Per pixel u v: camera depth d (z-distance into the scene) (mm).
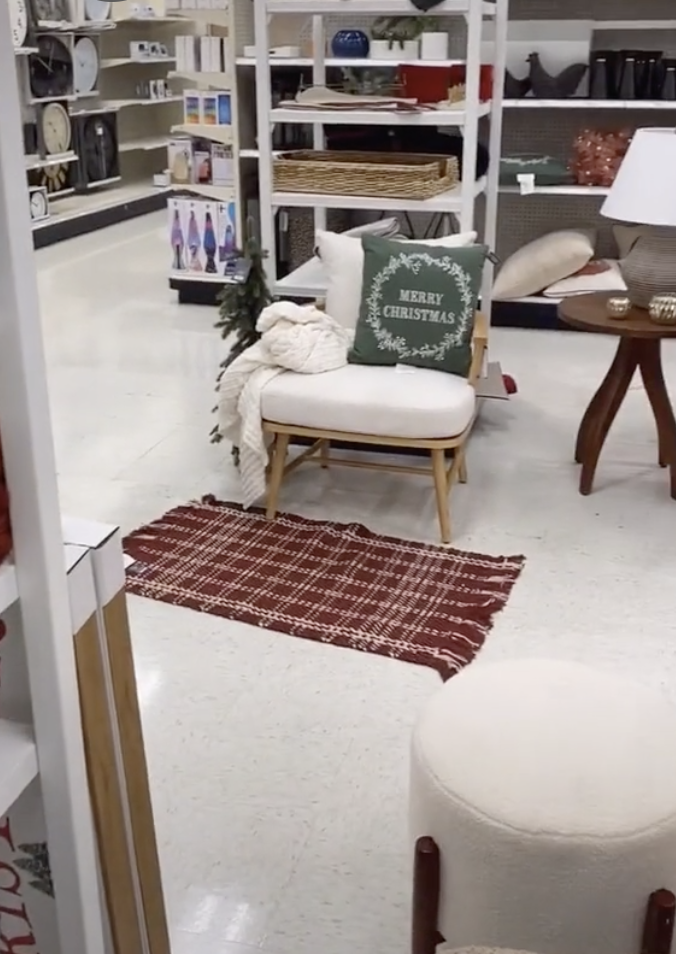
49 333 5812
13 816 1344
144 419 4465
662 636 2850
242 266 3807
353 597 3045
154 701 2576
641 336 3363
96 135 9930
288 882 2021
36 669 1231
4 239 1054
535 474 3875
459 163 4547
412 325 3453
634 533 3428
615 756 1569
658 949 1486
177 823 2174
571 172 5688
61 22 8805
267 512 3516
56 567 1196
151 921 1591
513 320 5879
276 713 2533
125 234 8953
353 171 3984
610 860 1446
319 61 5027
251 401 3352
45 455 1150
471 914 1553
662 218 3230
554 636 2846
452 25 5496
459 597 3043
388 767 2340
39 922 1428
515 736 1610
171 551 3297
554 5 5695
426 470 3424
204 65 6277
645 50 5609
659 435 3646
